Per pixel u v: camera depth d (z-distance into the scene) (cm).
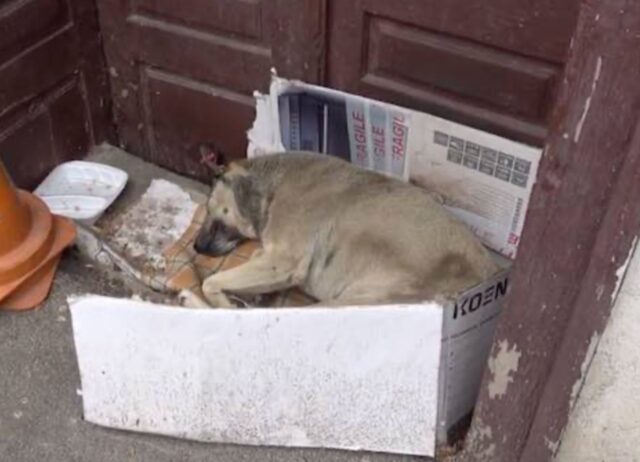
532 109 268
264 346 249
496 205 278
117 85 333
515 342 235
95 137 340
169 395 261
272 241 281
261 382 255
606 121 201
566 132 206
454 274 261
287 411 260
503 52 264
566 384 232
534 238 221
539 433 243
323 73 292
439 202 280
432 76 278
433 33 271
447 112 280
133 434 269
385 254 266
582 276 218
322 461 263
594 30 196
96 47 325
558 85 261
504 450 252
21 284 289
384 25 277
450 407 259
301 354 250
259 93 298
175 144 335
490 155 271
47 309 295
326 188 276
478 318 248
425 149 280
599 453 243
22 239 288
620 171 204
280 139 301
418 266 263
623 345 223
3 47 298
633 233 207
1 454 266
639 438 237
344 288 274
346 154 295
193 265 301
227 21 299
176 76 321
